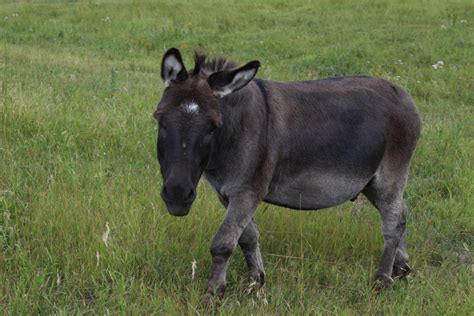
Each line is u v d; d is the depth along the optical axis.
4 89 16.27
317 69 26.58
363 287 9.20
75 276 8.66
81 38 32.94
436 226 11.98
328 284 9.43
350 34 32.78
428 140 16.25
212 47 31.14
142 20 36.84
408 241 11.09
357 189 9.05
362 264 10.28
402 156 9.36
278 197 8.77
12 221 9.84
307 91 8.81
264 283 8.98
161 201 11.09
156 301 8.09
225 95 7.45
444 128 17.42
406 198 13.06
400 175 9.42
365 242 10.61
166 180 7.04
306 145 8.52
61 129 13.84
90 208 10.38
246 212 8.12
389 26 34.62
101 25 35.81
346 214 11.60
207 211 10.76
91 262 8.98
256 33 33.81
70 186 11.37
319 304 8.49
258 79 8.62
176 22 36.53
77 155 12.74
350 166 8.80
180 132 7.11
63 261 8.95
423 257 10.59
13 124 13.95
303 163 8.57
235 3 42.62
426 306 8.66
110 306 8.05
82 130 14.27
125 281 8.73
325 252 10.27
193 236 10.29
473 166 14.93
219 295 8.27
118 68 24.75
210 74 7.66
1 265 8.81
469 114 20.28
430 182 14.02
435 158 15.25
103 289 8.30
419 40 31.00
